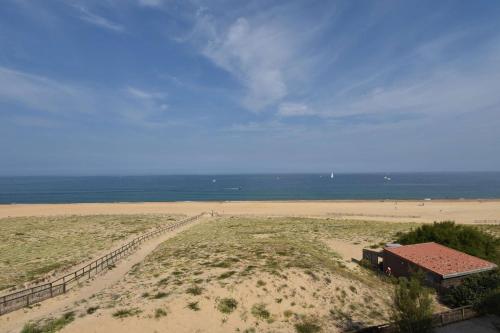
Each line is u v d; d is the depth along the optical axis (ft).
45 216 232.32
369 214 243.60
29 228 174.50
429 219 214.90
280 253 96.84
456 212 252.42
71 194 502.38
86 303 62.44
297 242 129.49
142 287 70.28
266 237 142.51
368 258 102.27
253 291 65.36
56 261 104.63
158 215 238.27
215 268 81.25
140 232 162.20
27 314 61.67
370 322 59.82
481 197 418.31
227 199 412.16
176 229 174.40
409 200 361.10
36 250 121.90
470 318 58.75
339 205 304.71
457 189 569.23
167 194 495.00
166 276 77.87
